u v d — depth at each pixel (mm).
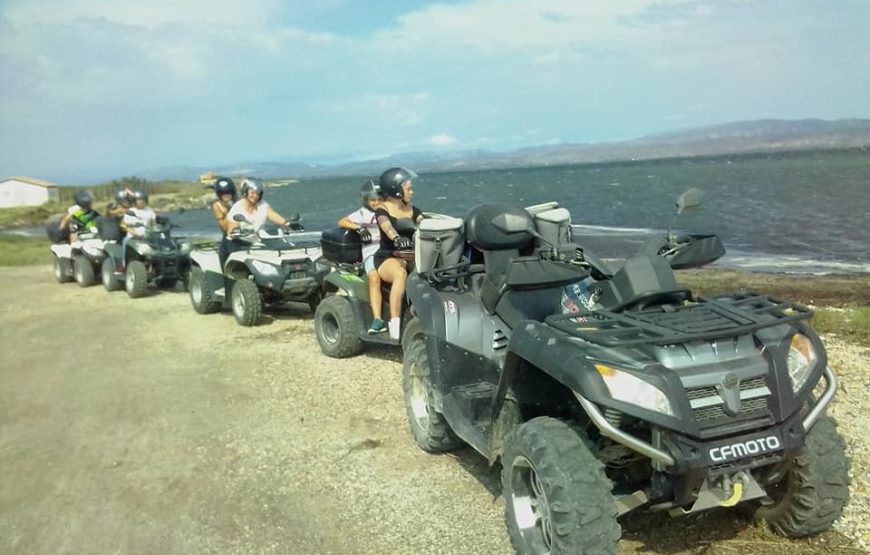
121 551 5000
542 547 4254
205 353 10203
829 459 4297
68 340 11531
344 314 9297
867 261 19297
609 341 3896
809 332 4297
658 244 4934
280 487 5832
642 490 4180
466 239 5949
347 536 5023
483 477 5832
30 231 56094
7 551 5094
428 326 5840
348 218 9453
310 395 8047
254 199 12266
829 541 4578
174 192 106438
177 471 6250
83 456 6707
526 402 4805
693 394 3896
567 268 4875
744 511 4844
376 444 6602
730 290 14820
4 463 6645
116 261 16078
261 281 11406
